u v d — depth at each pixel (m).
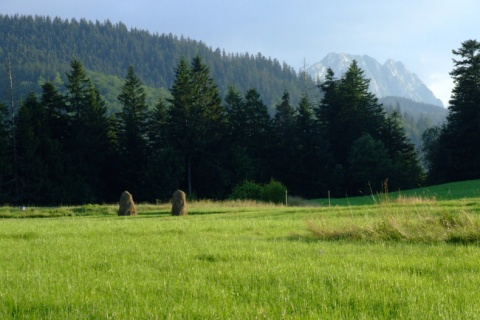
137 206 35.97
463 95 72.62
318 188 74.38
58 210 33.62
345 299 6.01
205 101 76.31
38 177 62.31
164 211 32.09
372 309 5.62
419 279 7.00
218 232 15.03
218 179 70.88
